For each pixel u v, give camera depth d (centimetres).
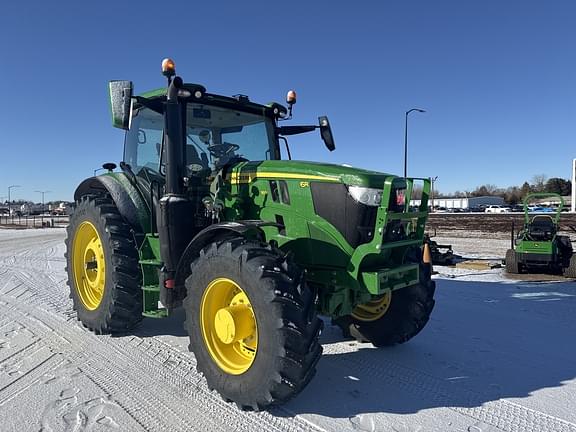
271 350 293
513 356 412
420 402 322
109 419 299
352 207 342
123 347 438
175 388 347
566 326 507
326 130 491
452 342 452
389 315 423
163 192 441
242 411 311
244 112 485
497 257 1166
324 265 360
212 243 347
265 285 298
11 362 398
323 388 346
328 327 504
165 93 438
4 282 789
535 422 292
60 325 509
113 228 455
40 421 294
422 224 375
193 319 346
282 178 374
